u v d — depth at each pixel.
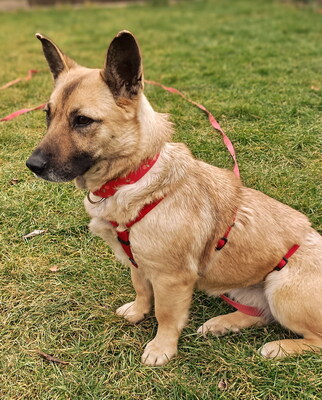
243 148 1.37
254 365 0.84
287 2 4.42
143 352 0.88
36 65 2.43
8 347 0.88
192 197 0.83
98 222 0.85
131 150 0.80
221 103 1.69
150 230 0.81
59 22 4.02
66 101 0.80
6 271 1.03
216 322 0.92
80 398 0.80
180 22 3.70
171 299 0.85
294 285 0.84
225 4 4.67
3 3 5.29
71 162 0.80
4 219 1.16
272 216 0.88
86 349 0.88
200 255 0.85
